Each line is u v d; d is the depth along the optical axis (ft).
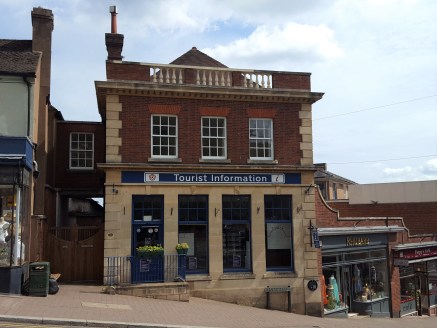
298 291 59.77
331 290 64.28
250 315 49.26
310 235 61.21
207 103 60.13
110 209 55.42
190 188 58.08
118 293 50.24
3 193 45.68
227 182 59.21
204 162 58.75
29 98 53.26
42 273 45.34
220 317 45.37
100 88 56.44
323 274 64.64
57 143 75.87
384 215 97.09
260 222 59.82
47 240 58.54
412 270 81.61
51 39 63.93
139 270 53.47
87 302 43.86
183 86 58.23
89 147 77.25
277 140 61.87
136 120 57.57
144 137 57.52
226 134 60.34
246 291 58.03
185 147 58.75
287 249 61.11
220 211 58.70
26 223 49.96
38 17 63.36
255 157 61.21
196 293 56.65
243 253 59.67
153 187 56.90
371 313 69.10
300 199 61.52
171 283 52.34
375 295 71.82
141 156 57.16
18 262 46.11
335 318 60.85
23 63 56.18
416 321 67.97
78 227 59.26
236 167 59.11
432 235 87.40
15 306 38.27
